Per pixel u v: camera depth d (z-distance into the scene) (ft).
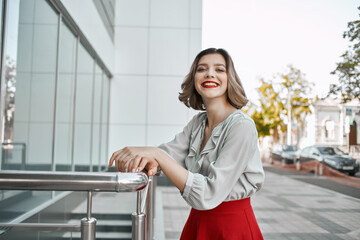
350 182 14.30
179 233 12.08
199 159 3.00
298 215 14.26
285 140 30.78
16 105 7.93
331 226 11.82
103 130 22.61
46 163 10.25
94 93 18.93
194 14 26.03
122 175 1.79
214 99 3.18
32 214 8.34
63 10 11.52
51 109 10.66
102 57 20.20
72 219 11.94
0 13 7.10
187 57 25.93
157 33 25.90
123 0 25.90
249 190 2.84
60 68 11.73
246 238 2.92
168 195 21.09
